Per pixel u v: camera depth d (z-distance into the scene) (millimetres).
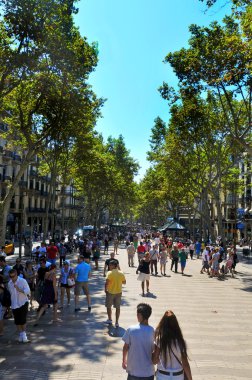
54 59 16953
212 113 28328
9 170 49188
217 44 18609
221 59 18062
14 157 49625
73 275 12461
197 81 19609
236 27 20219
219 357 7945
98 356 7797
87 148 32844
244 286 17953
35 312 11812
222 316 11656
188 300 14070
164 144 35188
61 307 12266
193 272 23078
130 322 10578
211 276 21141
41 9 15109
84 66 18172
